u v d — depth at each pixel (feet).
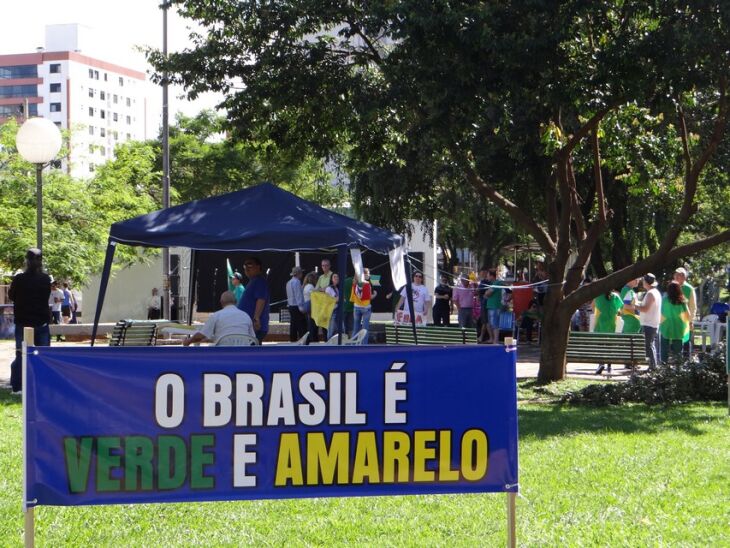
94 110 546.26
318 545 19.97
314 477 16.92
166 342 61.82
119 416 16.33
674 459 29.48
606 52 43.65
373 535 20.68
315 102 54.80
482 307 75.61
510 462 17.43
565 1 43.24
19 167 99.66
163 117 99.25
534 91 46.44
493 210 108.37
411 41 45.65
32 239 95.50
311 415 16.89
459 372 17.31
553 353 51.96
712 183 76.84
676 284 54.90
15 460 28.19
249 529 21.15
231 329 35.70
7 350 74.49
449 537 20.47
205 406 16.58
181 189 147.64
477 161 57.11
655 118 53.11
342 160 86.53
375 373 17.07
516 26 44.04
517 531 20.90
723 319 74.02
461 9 44.29
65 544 19.84
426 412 17.21
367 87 52.65
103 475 16.28
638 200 87.61
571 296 51.65
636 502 23.75
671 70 42.50
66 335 83.92
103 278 43.21
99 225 103.86
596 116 46.91
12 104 534.78
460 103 46.06
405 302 71.26
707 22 41.65
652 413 40.50
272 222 42.19
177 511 22.71
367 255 104.88
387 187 94.84
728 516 22.40
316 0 50.96
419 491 17.21
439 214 105.40
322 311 63.16
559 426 36.50
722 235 49.24
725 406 42.91
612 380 52.34
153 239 41.45
